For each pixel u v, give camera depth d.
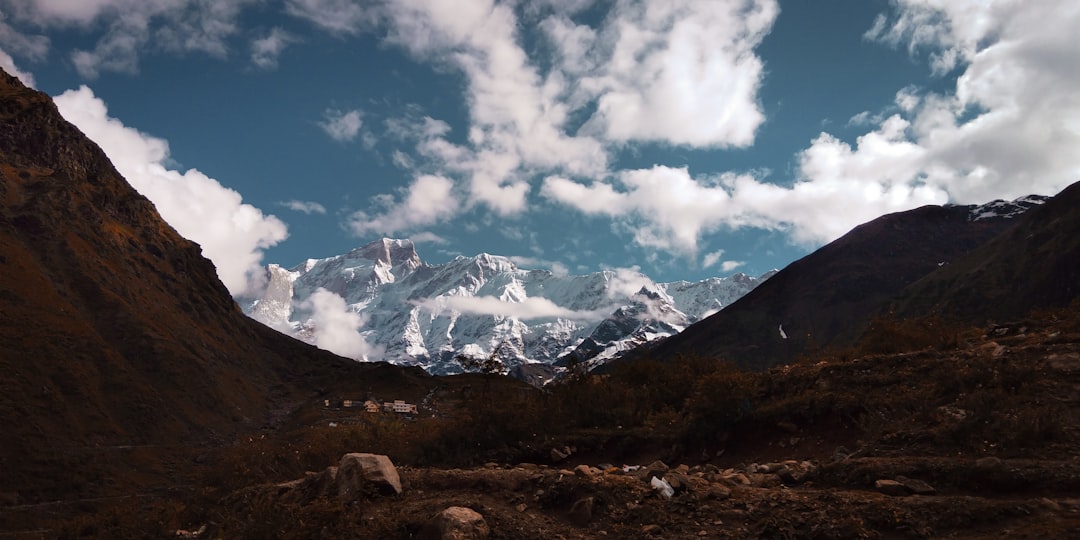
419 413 185.25
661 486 14.68
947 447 15.89
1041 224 194.00
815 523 12.62
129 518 23.89
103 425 139.88
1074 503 12.06
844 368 22.84
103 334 175.25
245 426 175.50
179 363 180.38
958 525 11.91
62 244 194.38
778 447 21.05
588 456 24.67
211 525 18.91
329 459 28.83
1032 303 164.12
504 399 28.39
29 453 119.06
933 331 28.38
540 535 13.50
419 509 14.61
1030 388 17.89
